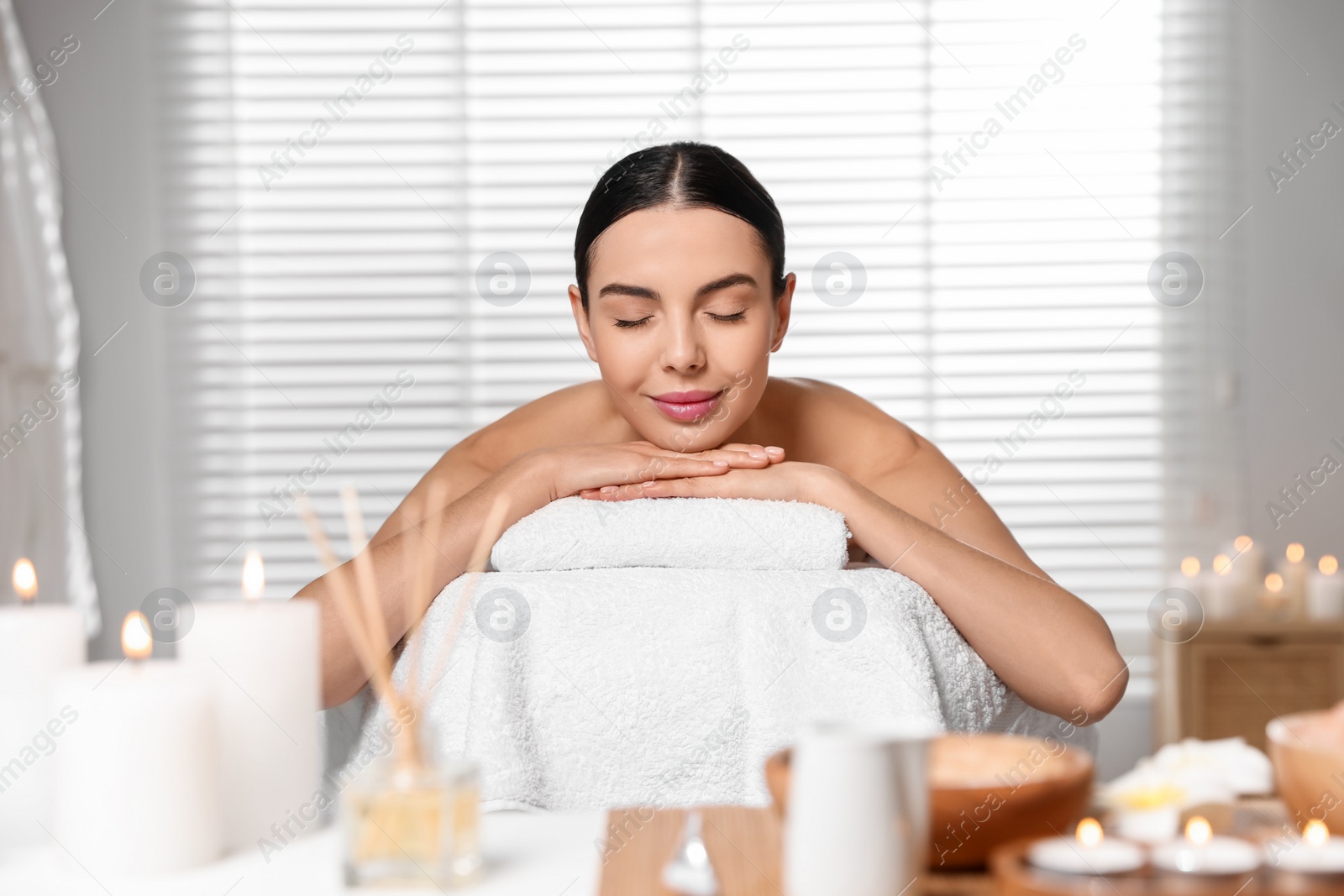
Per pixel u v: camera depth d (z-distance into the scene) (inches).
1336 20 75.7
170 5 76.9
